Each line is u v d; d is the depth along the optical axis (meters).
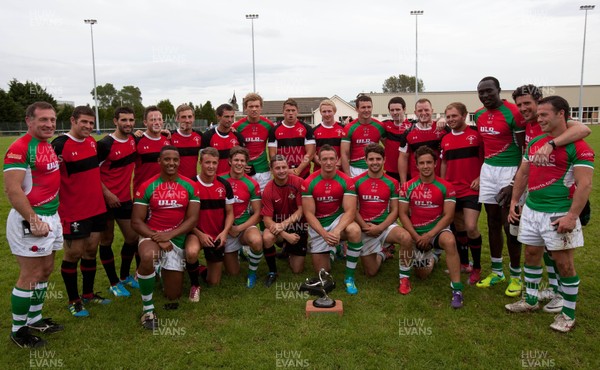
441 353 3.68
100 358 3.66
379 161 5.29
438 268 5.89
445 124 5.86
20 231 3.79
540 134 4.43
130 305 4.78
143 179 5.60
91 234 4.66
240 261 6.37
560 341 3.86
